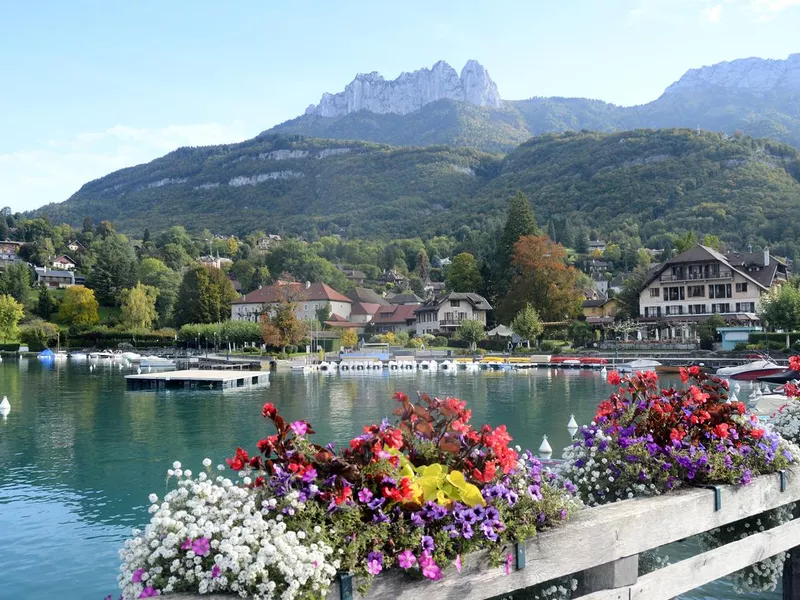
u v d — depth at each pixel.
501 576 4.45
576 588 5.39
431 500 4.33
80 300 134.38
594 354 78.44
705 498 6.04
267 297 130.25
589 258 178.50
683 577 5.75
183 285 125.19
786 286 68.94
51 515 15.41
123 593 3.86
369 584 3.88
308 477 4.14
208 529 3.79
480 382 53.62
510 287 105.19
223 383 50.56
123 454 22.81
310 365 73.50
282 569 3.60
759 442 6.88
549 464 13.21
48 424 30.11
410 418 5.16
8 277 145.38
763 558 6.60
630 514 5.31
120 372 71.12
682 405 6.95
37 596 10.91
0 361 96.12
